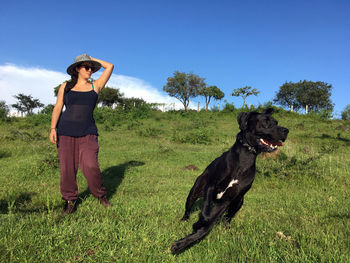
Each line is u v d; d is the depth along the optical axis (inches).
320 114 879.7
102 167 255.4
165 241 90.7
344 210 137.9
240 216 128.7
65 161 116.6
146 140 466.6
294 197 169.3
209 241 94.6
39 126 645.9
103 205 127.8
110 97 1918.1
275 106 992.2
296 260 78.4
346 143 447.2
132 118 893.2
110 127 631.2
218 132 600.1
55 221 100.3
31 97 1854.1
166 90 2206.0
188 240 84.4
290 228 109.2
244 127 99.9
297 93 2305.6
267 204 153.5
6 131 521.7
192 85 2178.9
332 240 96.0
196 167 269.7
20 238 81.3
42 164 225.1
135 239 89.0
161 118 944.3
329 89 2246.6
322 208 142.9
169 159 314.2
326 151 300.5
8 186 177.0
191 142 467.8
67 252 78.1
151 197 160.1
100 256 77.9
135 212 115.9
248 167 100.1
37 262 73.3
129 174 231.0
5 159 282.4
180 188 191.2
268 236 99.3
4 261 71.2
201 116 995.9
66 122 117.6
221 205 100.1
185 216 119.3
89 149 119.5
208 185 102.3
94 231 91.2
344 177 221.1
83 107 119.0
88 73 123.4
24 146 341.7
